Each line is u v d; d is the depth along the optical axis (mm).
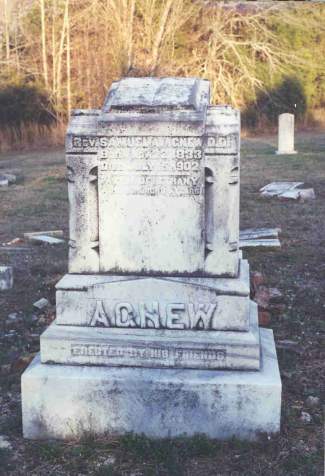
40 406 2381
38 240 5738
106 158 2393
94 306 2451
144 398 2336
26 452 2322
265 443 2279
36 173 10633
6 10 17141
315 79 20812
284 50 20047
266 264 4781
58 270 4758
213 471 2168
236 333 2385
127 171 2393
